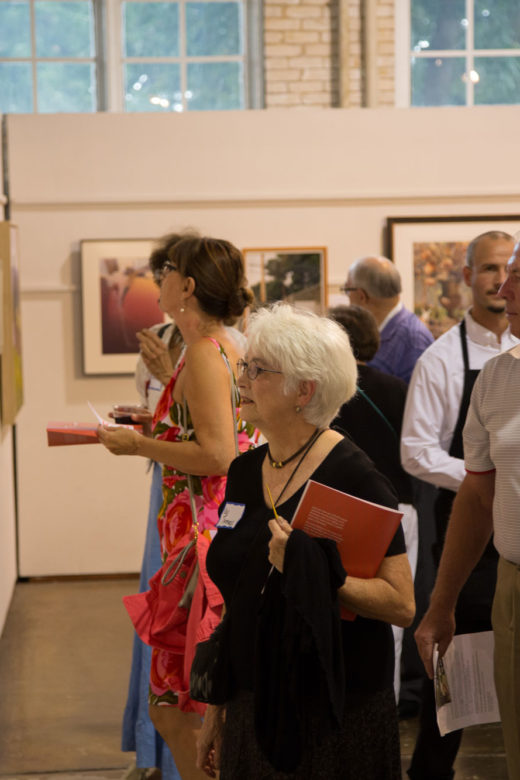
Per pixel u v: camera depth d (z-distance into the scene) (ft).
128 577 22.45
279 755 6.12
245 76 30.55
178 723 9.66
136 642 12.16
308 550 6.07
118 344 21.84
